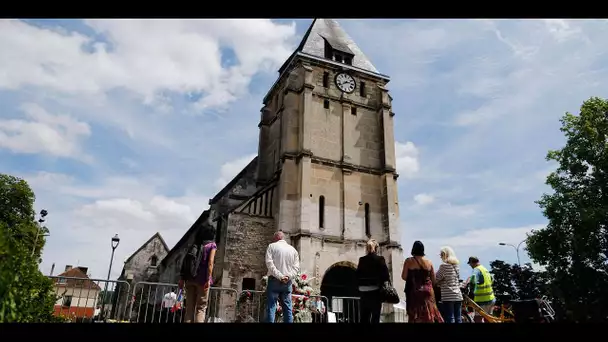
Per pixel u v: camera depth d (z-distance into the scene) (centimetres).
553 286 3234
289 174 2453
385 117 2823
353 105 2812
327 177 2538
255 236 2370
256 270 2298
